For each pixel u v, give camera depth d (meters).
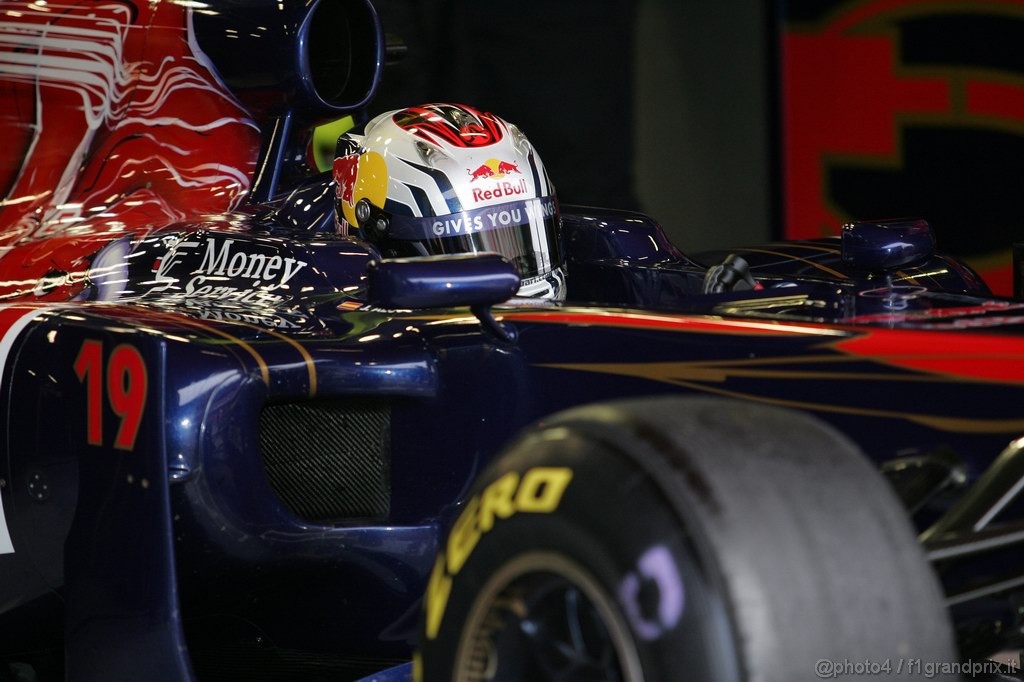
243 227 11.18
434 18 24.00
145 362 8.54
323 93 12.94
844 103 23.05
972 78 21.64
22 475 9.33
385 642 9.47
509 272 8.39
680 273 10.91
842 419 7.61
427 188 10.80
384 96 23.78
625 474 5.58
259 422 8.84
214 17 12.74
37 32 13.52
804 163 23.53
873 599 5.46
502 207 10.85
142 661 8.60
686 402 6.09
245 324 9.15
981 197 21.70
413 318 9.63
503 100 24.58
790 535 5.42
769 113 23.75
